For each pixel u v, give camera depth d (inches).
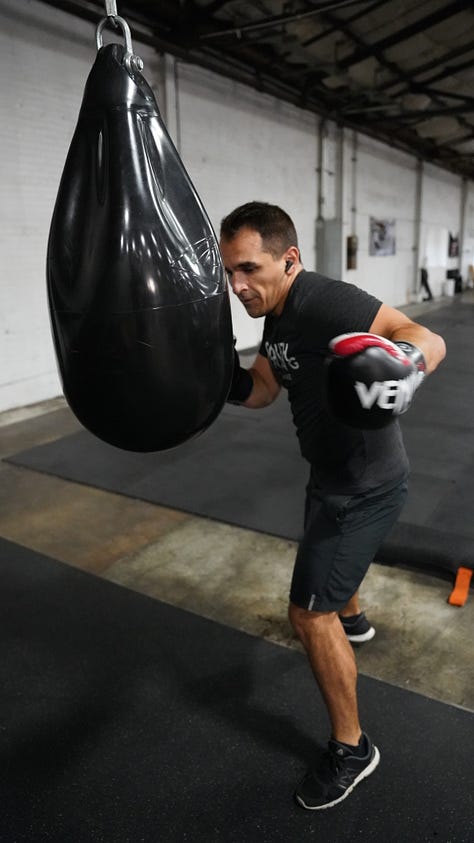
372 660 68.8
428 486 116.7
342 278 343.6
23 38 166.1
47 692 65.4
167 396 40.4
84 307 38.3
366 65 250.2
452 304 448.5
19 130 169.5
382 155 385.4
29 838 48.9
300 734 58.8
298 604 49.0
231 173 256.5
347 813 50.2
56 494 117.8
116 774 54.8
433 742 57.0
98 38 40.8
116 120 38.8
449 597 80.5
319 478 51.1
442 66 258.2
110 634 75.0
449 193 510.3
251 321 284.0
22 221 175.2
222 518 104.7
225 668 68.5
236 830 49.1
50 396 193.5
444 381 204.7
